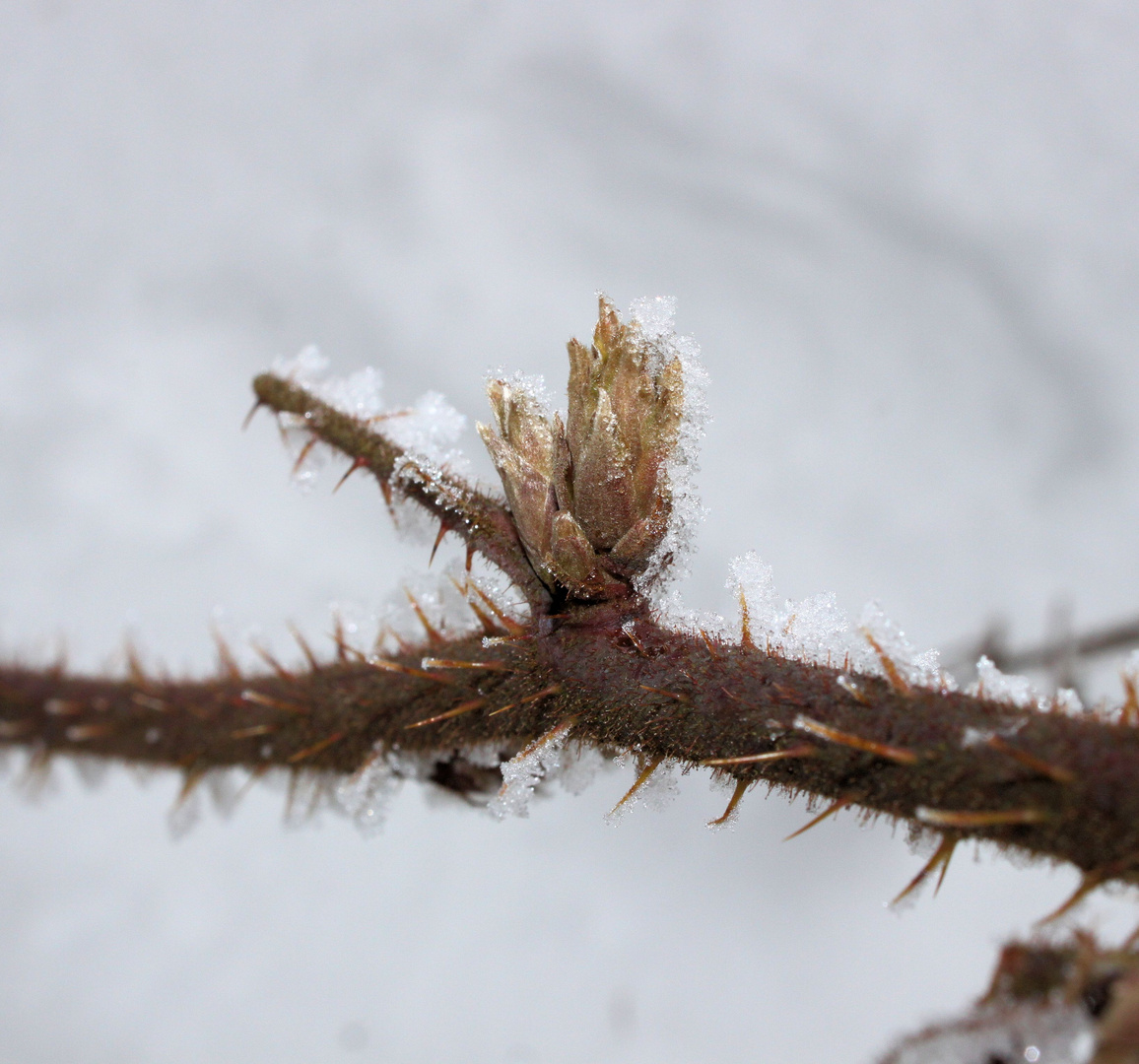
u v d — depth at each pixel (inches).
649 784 8.9
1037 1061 7.6
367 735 9.4
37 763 10.3
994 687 8.4
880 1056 7.8
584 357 8.9
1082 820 8.0
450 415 9.5
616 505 8.8
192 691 9.9
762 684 8.5
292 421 9.5
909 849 8.4
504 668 9.0
